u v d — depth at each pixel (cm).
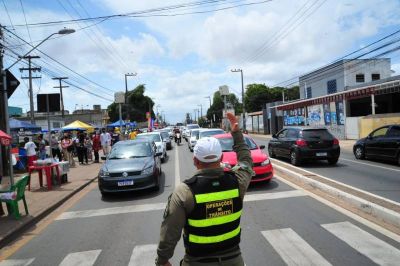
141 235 686
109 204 1009
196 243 262
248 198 936
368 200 785
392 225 659
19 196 874
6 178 1512
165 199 1012
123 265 541
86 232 736
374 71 3862
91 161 2275
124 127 4722
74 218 870
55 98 1305
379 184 1054
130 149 1260
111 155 1249
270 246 578
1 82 1002
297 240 599
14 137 2416
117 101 3238
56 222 845
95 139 2180
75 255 602
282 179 1204
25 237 735
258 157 1091
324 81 4203
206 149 273
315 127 1555
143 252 591
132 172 1091
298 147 1512
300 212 774
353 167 1443
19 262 591
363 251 536
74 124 3231
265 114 5244
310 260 513
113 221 809
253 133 5981
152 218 809
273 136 1831
